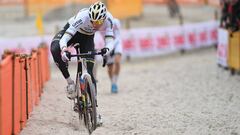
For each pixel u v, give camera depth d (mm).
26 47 32406
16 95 12352
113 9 50531
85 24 12977
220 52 28312
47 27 46500
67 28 13461
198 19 51531
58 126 13992
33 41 32562
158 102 18391
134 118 15336
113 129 13727
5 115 10766
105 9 12641
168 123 14586
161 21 51281
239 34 24703
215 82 23250
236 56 24891
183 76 25891
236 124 14359
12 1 61406
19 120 12867
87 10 13031
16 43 32188
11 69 11594
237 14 26594
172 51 38281
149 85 23172
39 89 19141
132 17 52375
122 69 30828
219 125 14234
